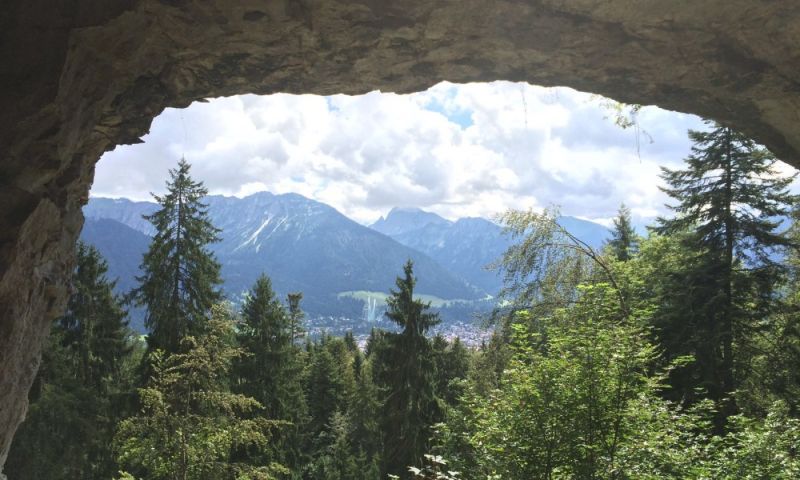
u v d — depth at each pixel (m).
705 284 15.40
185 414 11.12
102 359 24.88
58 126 5.23
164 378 11.40
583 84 7.81
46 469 16.73
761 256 15.14
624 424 5.35
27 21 4.91
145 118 7.34
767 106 7.29
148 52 6.32
